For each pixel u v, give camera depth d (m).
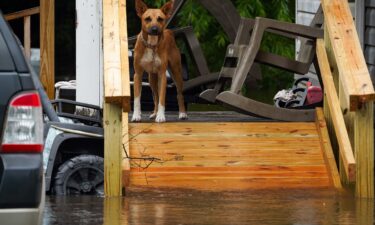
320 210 11.06
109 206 11.26
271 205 11.40
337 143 13.41
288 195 12.12
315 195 12.16
